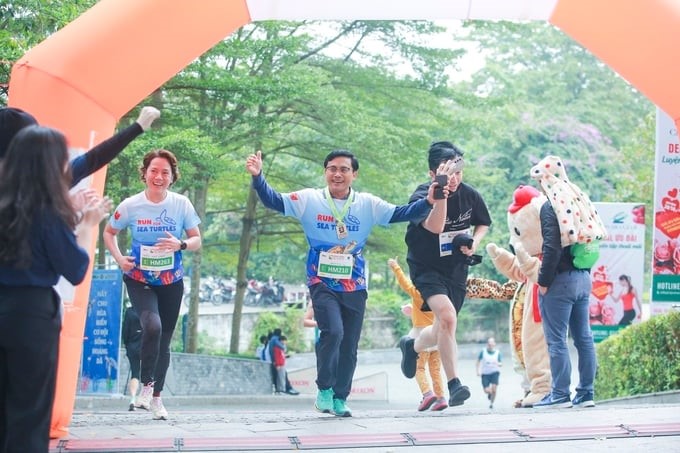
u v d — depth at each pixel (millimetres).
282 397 26734
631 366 16031
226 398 25781
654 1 9148
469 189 10594
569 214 11008
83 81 8336
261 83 24062
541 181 11250
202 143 22953
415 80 28656
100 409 19109
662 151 17047
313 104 26594
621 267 20719
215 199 33406
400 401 30344
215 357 29328
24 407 5750
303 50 26328
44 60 8297
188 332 30125
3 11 16359
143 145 22328
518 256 12172
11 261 5594
